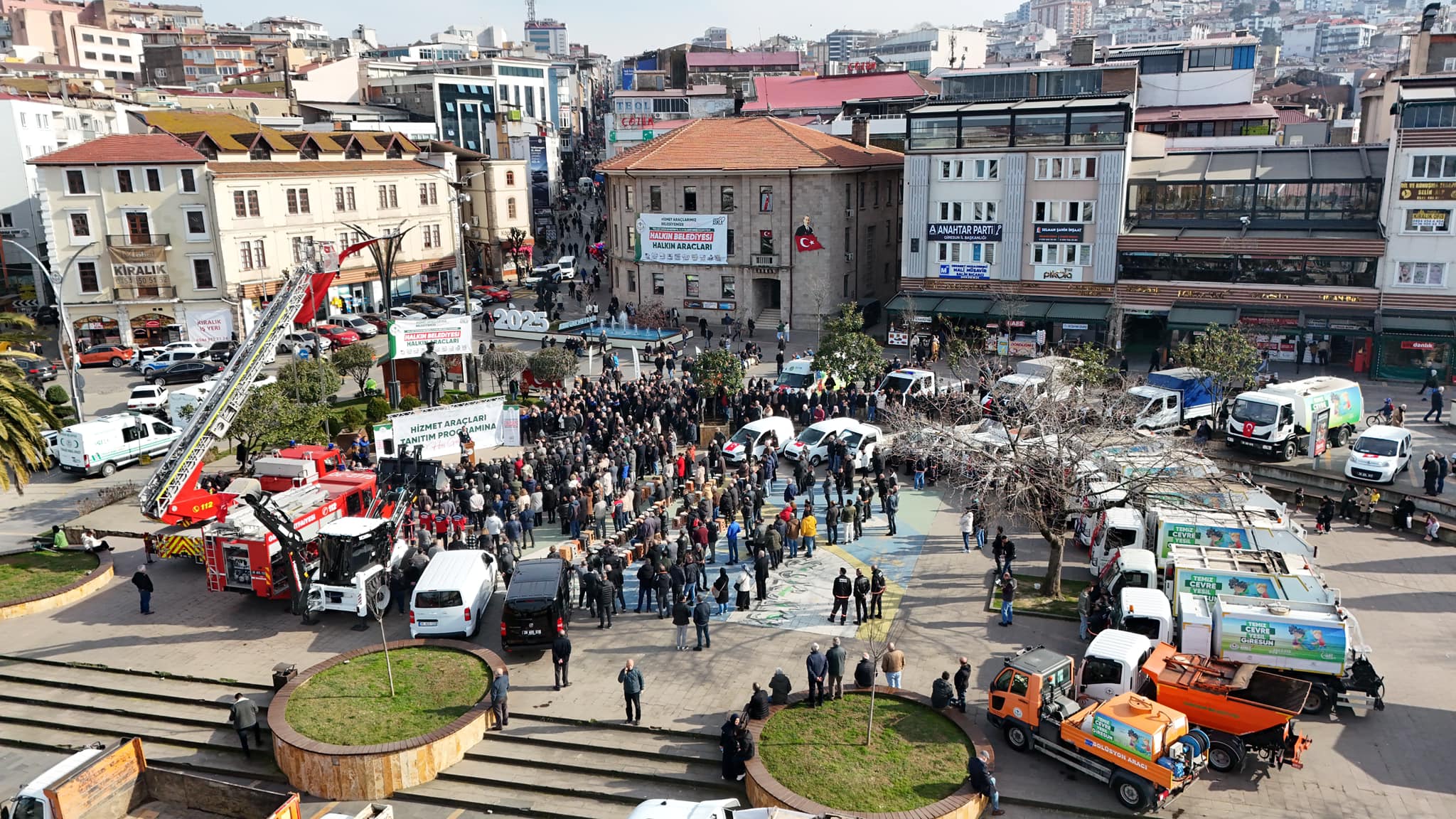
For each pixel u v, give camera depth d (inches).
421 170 3088.1
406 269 3058.6
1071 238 2271.2
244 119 3100.4
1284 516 1201.4
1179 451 1203.9
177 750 923.4
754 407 1697.8
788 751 825.5
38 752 927.0
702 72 5807.1
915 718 872.3
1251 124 2886.3
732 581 1186.6
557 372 1943.9
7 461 1273.4
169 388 2174.0
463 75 4990.2
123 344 2513.5
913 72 4242.1
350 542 1110.4
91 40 6254.9
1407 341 2001.7
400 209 3036.4
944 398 1569.9
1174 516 1155.3
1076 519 1290.6
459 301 2994.6
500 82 5536.4
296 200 2704.2
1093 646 873.5
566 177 5856.3
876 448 1481.3
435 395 1881.2
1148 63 3221.0
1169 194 2252.7
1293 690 812.6
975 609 1104.8
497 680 900.0
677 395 1804.9
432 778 857.5
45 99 3189.0
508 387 2075.5
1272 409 1592.0
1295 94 5123.0
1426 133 1931.6
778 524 1278.3
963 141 2338.8
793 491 1331.2
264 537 1115.9
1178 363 2052.2
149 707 975.6
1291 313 2105.1
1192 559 1030.4
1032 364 1774.1
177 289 2534.5
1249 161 2237.9
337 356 1968.5
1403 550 1272.1
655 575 1115.3
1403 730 860.0
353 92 4734.3
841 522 1369.3
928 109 2349.9
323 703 919.7
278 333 1477.6
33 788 761.6
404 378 1956.2
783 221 2618.1
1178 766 744.3
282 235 2674.7
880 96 4008.4
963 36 6958.7
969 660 986.1
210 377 2236.7
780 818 697.0
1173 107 3137.3
